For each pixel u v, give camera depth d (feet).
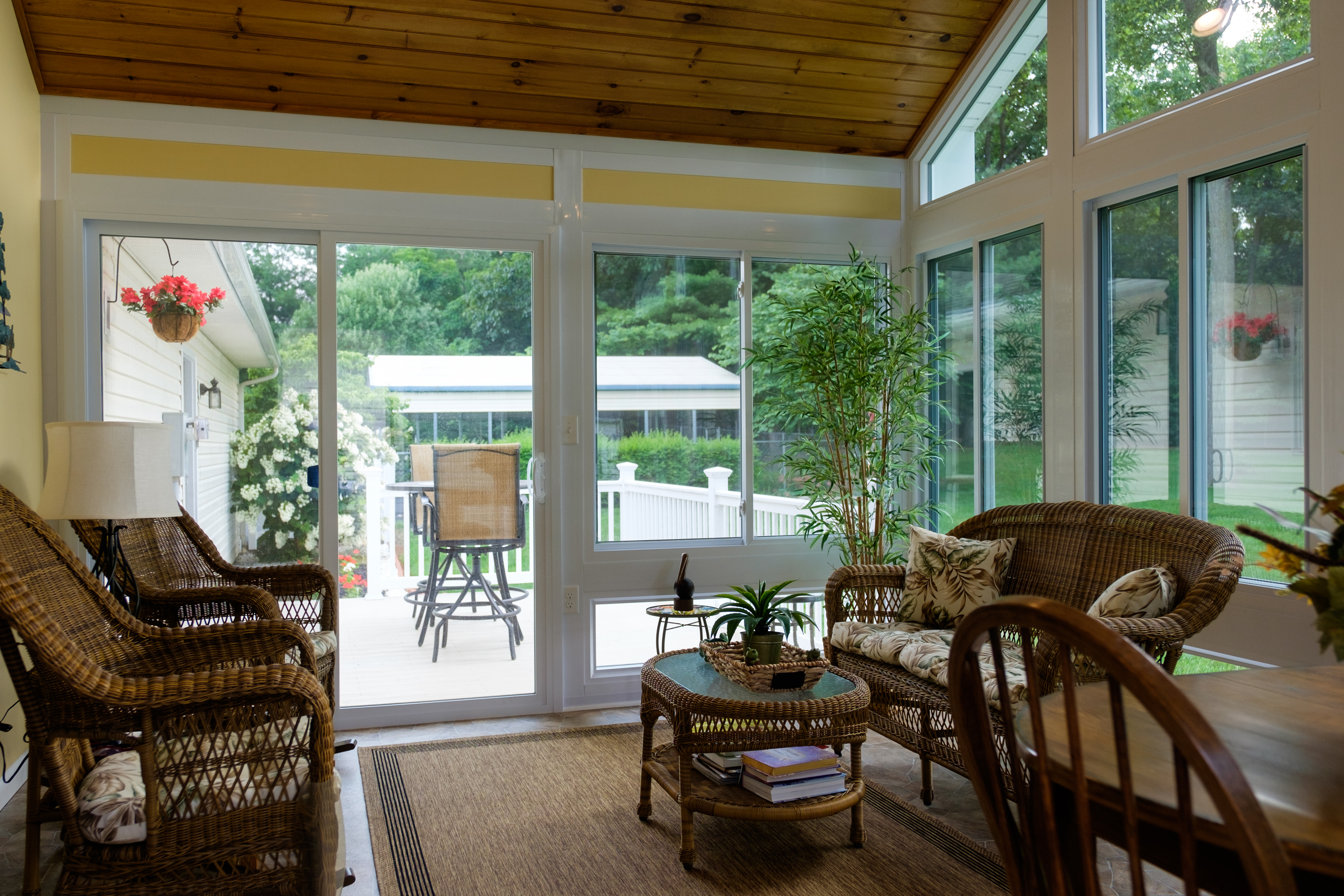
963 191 13.71
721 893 7.85
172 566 10.57
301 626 10.08
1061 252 11.75
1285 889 2.54
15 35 10.71
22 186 10.96
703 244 14.23
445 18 11.66
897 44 13.05
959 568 10.62
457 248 13.29
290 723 6.52
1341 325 8.36
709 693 8.42
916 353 13.73
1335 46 8.39
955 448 14.33
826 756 8.86
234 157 12.34
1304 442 8.80
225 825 6.35
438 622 13.20
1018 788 3.67
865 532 13.61
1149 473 10.64
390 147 12.92
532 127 13.47
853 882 8.04
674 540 14.28
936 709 8.80
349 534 12.89
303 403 12.76
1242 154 9.32
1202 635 9.83
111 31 11.23
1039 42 12.44
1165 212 10.44
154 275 12.32
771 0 12.07
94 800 6.25
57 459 8.70
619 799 10.02
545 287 13.51
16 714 10.41
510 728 12.73
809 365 13.37
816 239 14.76
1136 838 3.02
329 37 11.69
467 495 13.32
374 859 8.56
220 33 11.43
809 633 14.73
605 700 13.83
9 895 7.80
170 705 6.13
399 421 13.07
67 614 7.43
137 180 11.98
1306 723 4.25
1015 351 12.88
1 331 9.74
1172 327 10.33
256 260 12.63
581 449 13.71
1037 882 3.70
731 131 14.21
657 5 11.92
